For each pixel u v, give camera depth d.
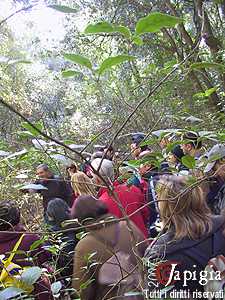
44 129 1.37
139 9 8.88
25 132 1.31
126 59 1.07
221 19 8.85
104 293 1.68
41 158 1.57
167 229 1.74
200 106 5.34
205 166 1.48
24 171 1.73
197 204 1.75
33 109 10.19
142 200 2.78
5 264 1.56
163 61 9.54
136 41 1.08
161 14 0.98
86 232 1.74
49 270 2.09
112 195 1.33
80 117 9.28
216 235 1.73
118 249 1.63
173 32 9.80
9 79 8.35
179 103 3.53
